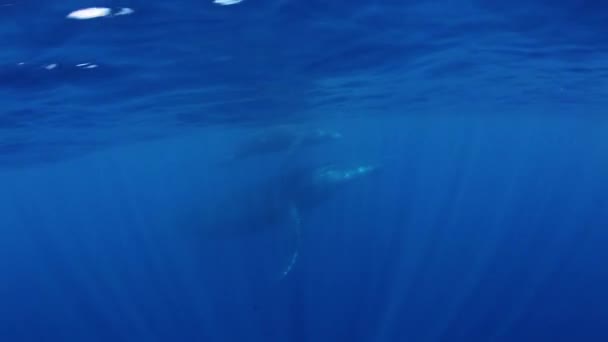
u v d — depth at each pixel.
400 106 29.78
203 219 19.78
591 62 17.45
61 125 21.06
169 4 9.01
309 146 27.42
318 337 20.59
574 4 10.85
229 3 9.34
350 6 10.34
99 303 33.28
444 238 40.75
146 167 56.25
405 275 27.48
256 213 19.20
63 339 26.52
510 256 31.61
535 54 16.12
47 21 9.11
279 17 10.49
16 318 31.39
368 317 22.03
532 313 22.20
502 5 10.87
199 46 12.01
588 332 20.25
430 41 13.99
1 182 41.94
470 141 66.88
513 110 34.84
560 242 36.16
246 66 14.59
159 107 20.12
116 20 9.53
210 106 20.88
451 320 21.59
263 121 25.69
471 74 19.72
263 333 21.75
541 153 95.06
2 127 19.38
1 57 10.96
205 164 57.00
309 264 29.34
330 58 14.94
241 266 32.28
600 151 87.25
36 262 62.56
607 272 27.62
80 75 13.48
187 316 26.36
